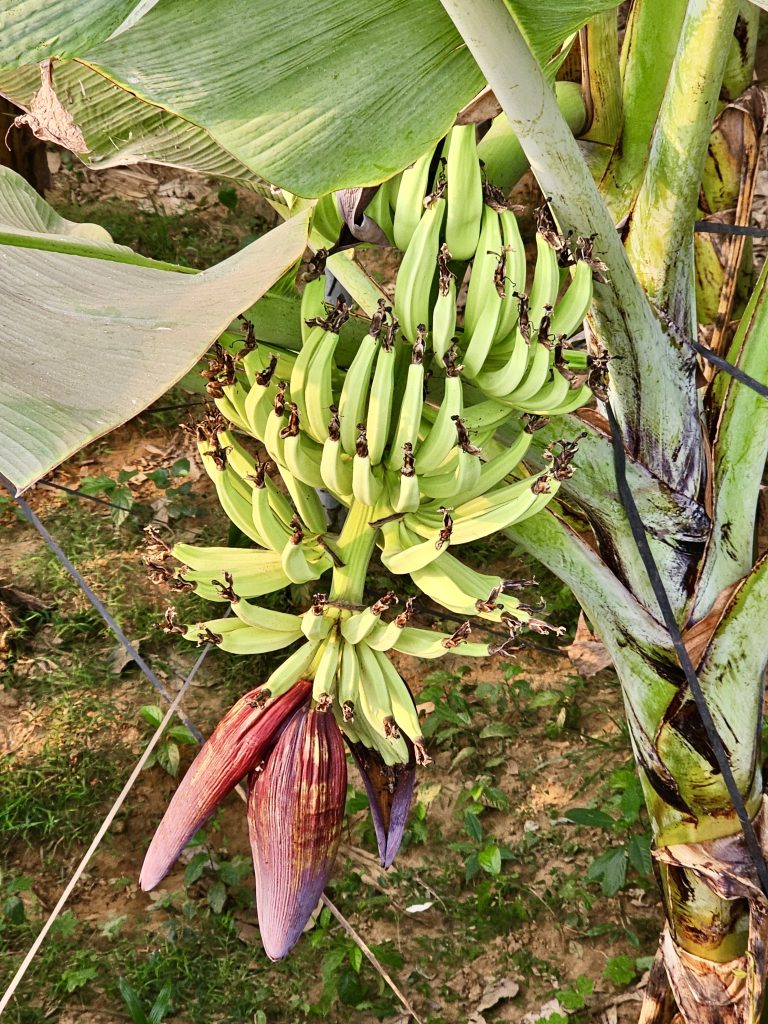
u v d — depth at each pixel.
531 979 2.33
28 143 4.22
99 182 4.82
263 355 1.19
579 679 3.03
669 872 1.57
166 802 2.77
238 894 2.52
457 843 2.62
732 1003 1.59
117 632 1.80
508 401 1.15
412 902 2.51
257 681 3.05
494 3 0.97
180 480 3.79
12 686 3.03
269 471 3.55
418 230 1.08
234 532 2.69
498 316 1.10
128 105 1.37
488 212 1.11
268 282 0.94
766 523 2.48
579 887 2.50
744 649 1.43
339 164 1.04
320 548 1.17
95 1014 2.25
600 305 1.25
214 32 0.94
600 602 1.46
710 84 1.16
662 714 1.49
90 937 2.43
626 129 1.46
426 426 1.21
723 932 1.57
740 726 1.46
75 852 2.63
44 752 2.81
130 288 1.02
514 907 2.47
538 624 1.08
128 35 0.93
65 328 0.96
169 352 0.91
